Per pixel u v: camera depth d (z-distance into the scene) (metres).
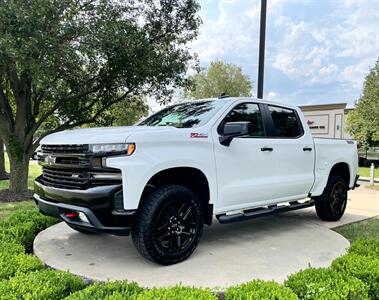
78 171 3.38
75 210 3.32
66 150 3.45
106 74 9.02
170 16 9.47
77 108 9.76
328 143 5.59
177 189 3.52
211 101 4.53
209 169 3.80
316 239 4.63
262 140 4.46
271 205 4.77
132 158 3.21
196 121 4.08
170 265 3.54
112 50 8.26
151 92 9.99
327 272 3.03
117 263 3.61
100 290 2.64
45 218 4.98
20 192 9.08
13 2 6.55
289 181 4.79
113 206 3.17
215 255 3.90
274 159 4.57
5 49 6.50
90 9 8.11
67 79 8.35
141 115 11.49
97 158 3.23
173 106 4.92
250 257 3.86
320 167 5.40
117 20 8.49
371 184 13.08
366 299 2.70
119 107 11.08
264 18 7.31
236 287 2.76
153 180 3.60
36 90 8.88
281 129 4.89
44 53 7.11
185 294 2.58
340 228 5.52
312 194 5.37
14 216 5.05
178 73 9.75
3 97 8.85
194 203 3.67
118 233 3.22
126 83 9.41
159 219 3.42
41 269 3.14
